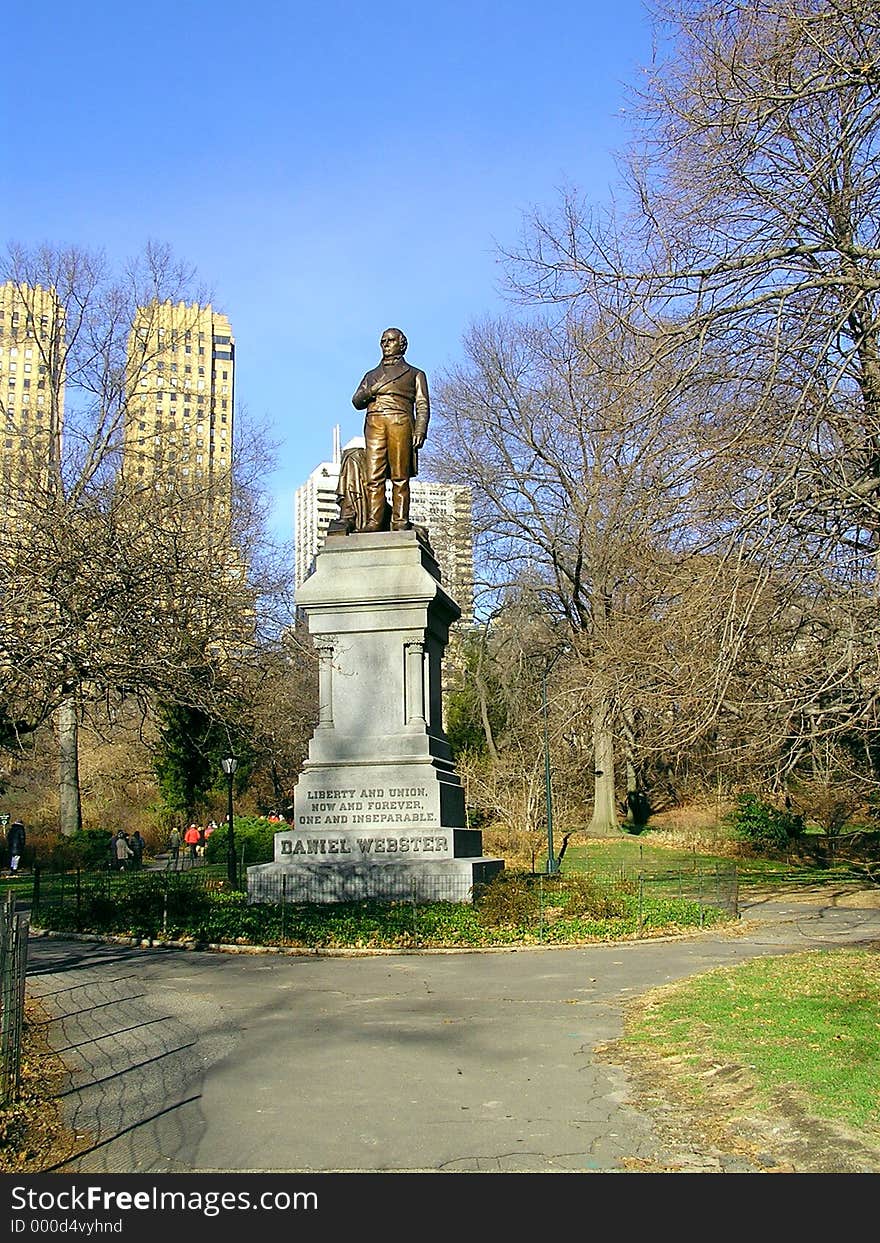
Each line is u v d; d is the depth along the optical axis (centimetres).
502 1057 1036
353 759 2302
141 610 2070
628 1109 852
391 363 2539
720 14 1708
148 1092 911
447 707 5891
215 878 3103
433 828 2231
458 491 4725
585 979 1487
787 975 1370
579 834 4534
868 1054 927
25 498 2284
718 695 1661
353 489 2509
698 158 1728
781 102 1603
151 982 1491
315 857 2244
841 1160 709
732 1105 838
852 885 3083
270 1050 1073
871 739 2320
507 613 4625
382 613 2364
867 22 1527
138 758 4716
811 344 1706
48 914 2148
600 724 4141
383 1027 1184
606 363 1844
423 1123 821
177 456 3719
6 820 5031
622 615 3077
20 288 3988
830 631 2045
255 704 3073
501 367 4922
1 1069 827
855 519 1838
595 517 3762
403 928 1858
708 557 1931
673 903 2205
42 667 1925
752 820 4081
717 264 1683
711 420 1825
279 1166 727
